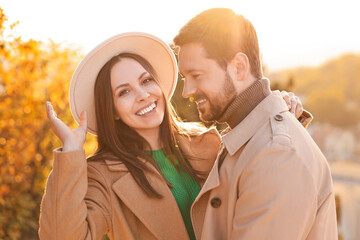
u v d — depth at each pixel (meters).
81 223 1.68
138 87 1.98
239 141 1.57
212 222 1.62
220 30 1.55
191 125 2.37
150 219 1.88
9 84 5.00
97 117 2.02
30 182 6.22
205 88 1.58
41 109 5.94
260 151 1.44
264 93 1.61
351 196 46.19
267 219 1.38
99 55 1.98
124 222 1.86
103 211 1.83
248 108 1.60
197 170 2.15
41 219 1.73
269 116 1.54
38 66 5.14
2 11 2.55
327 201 1.50
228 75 1.57
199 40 1.56
